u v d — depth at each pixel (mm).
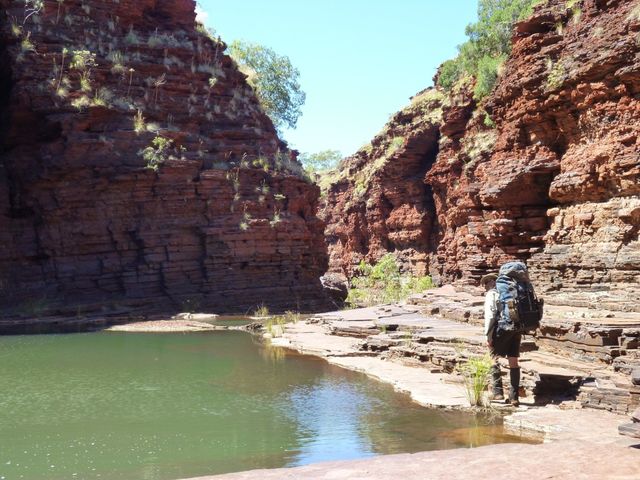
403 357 12352
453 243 39531
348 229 61250
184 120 31953
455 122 41750
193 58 33688
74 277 26656
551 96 19031
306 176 35031
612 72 16703
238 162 32000
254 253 29281
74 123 28156
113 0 32500
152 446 6879
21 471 6016
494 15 36031
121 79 30797
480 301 17672
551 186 18641
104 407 8922
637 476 3568
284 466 6082
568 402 8219
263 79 53688
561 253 17625
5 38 29250
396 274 47281
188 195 28781
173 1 35250
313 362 13016
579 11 19469
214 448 6777
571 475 3617
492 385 8836
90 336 18500
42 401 9359
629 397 7551
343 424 7762
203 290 28078
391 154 53156
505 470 3787
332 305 31734
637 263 14844
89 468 6090
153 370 12203
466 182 36719
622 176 15977
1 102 29453
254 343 16469
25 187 27375
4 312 24250
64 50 29109
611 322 10289
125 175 27750
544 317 11680
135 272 27234
